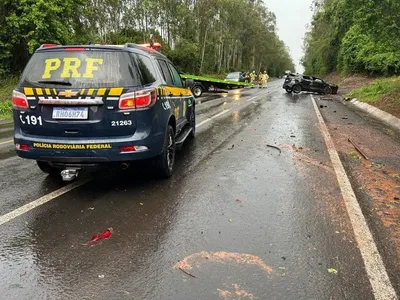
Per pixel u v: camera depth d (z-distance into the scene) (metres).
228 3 48.06
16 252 3.37
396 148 7.89
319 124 11.00
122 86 4.45
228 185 5.18
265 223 3.96
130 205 4.46
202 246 3.47
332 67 53.69
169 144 5.54
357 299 2.72
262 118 12.17
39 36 21.11
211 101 18.83
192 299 2.69
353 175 5.77
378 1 13.11
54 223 3.96
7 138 9.03
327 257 3.29
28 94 4.50
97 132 4.47
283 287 2.84
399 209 4.40
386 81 23.66
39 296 2.74
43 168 5.47
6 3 20.95
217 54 57.84
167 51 40.31
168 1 39.09
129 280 2.94
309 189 5.04
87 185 5.21
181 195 4.79
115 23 36.44
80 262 3.20
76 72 4.48
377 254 3.35
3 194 4.80
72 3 23.00
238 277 2.96
